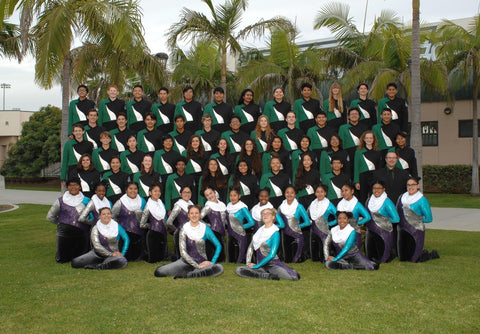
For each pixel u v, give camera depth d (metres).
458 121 18.58
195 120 9.21
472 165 17.48
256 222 6.98
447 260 6.86
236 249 7.02
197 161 8.12
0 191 25.42
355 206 7.03
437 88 15.74
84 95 9.15
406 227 6.83
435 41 16.28
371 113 9.09
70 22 11.09
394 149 8.00
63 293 5.30
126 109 9.30
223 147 8.02
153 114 8.55
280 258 7.10
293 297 5.06
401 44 15.35
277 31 16.22
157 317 4.48
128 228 7.16
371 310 4.61
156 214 7.14
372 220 6.99
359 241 6.85
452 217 11.80
